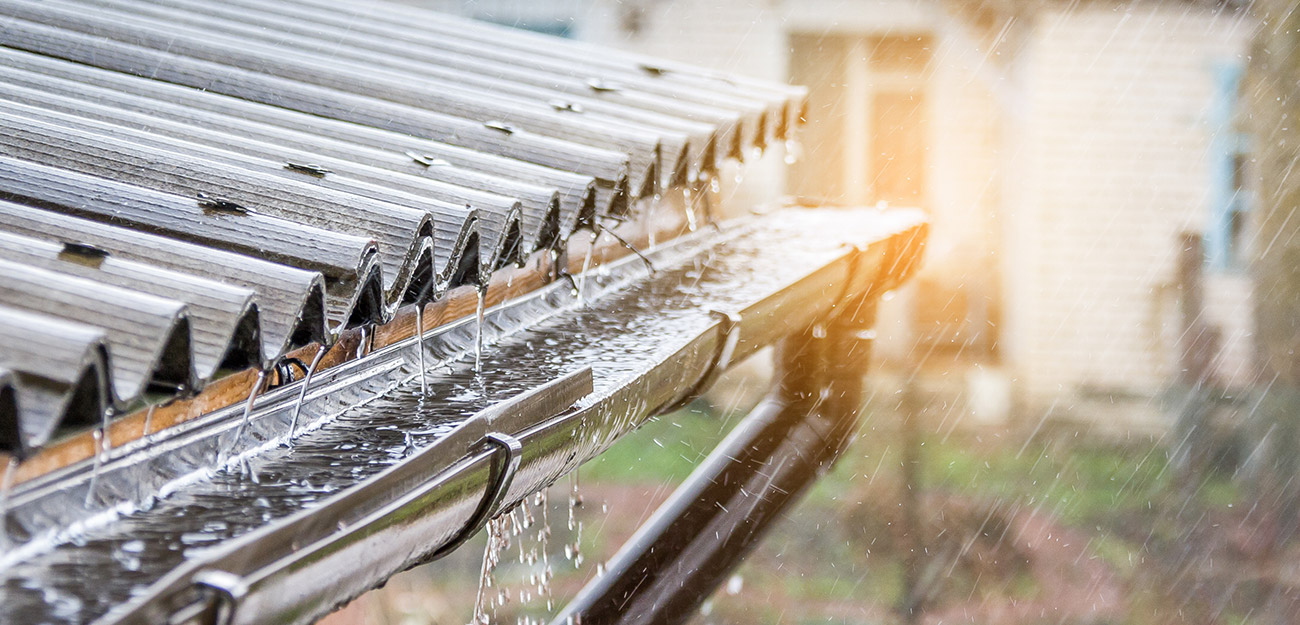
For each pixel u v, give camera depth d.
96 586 1.60
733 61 17.12
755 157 5.05
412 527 1.99
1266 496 11.20
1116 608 10.74
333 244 2.22
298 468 2.13
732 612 10.69
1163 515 12.77
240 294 1.90
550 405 2.55
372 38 4.55
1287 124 10.30
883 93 18.09
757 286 4.25
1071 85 15.67
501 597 3.54
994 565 11.69
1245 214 15.53
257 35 4.14
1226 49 15.44
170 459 2.00
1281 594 10.65
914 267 6.44
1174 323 15.68
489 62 4.61
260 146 2.88
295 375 2.48
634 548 4.14
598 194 3.33
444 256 2.54
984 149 17.91
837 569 11.59
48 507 1.74
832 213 6.86
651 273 4.39
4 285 1.70
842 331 5.30
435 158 3.19
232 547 1.52
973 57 17.64
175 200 2.31
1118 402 15.51
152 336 1.69
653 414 3.50
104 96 3.07
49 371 1.52
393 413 2.53
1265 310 10.77
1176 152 15.65
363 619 5.64
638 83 4.79
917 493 12.16
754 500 4.48
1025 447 14.70
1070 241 15.85
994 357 17.58
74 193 2.29
